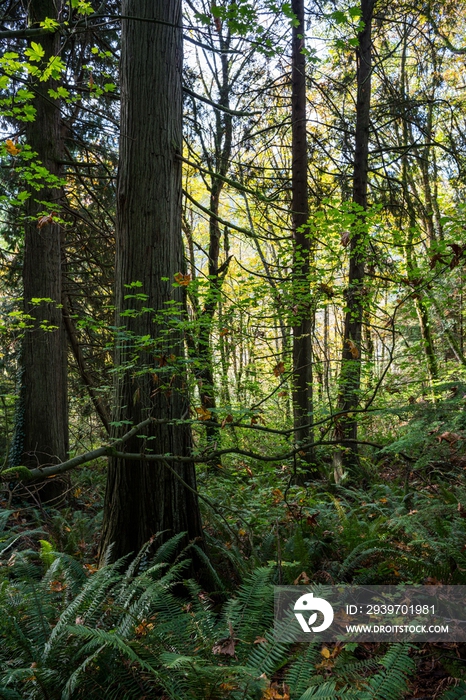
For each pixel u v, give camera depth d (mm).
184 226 8273
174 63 4832
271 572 3818
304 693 2664
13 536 5500
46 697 2744
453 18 11586
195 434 7949
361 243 6465
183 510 4590
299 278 6629
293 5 8484
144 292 4680
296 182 8781
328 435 8391
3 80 4676
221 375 6582
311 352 8484
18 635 3047
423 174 12578
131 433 4059
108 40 10164
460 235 4844
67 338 10688
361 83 9320
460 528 4430
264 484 7543
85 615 3156
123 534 4484
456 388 3379
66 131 9906
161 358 4305
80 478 9102
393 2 9828
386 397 7480
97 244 11109
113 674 2867
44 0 7844
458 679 2951
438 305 8359
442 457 3598
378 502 6211
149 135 4676
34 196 8281
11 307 10375
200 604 3627
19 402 8430
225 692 2707
